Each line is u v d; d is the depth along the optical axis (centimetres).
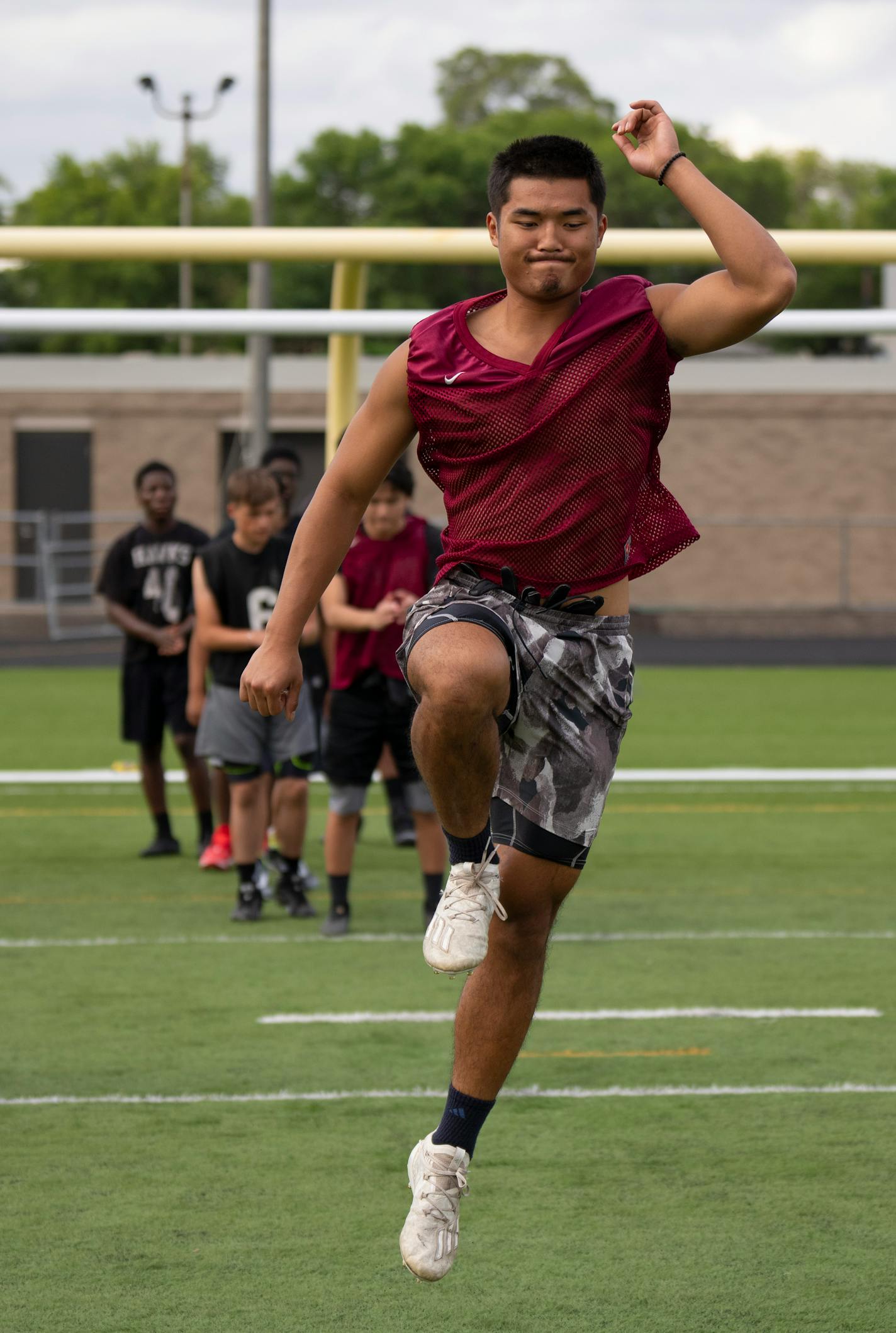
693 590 11556
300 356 11825
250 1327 1197
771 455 11525
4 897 2923
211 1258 1328
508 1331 1188
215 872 3186
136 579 3256
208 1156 1575
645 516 1150
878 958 2450
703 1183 1500
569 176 1039
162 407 11750
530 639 1084
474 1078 1127
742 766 4678
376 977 2322
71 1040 1989
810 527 11531
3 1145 1608
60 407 11744
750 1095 1767
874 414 11500
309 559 1130
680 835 3606
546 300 1054
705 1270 1301
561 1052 1939
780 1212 1427
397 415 1109
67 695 6562
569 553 1085
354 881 3091
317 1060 1903
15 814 3906
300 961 2425
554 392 1051
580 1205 1448
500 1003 1128
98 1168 1541
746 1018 2097
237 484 2608
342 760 2556
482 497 1085
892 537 11550
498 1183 1504
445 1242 1102
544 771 1120
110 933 2628
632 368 1063
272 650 1123
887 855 3356
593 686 1112
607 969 2380
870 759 4819
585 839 1139
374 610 2536
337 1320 1210
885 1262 1316
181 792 4266
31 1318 1211
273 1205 1448
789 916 2764
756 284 1039
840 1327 1193
